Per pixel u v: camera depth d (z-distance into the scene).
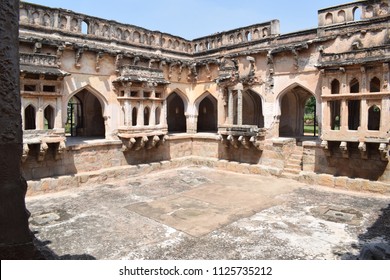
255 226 6.71
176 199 8.84
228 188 10.09
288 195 9.23
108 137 11.82
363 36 9.88
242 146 12.91
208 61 13.87
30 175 9.39
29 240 1.83
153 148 12.99
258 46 12.61
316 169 10.96
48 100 9.55
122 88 11.66
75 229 6.54
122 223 6.91
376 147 9.49
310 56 11.05
